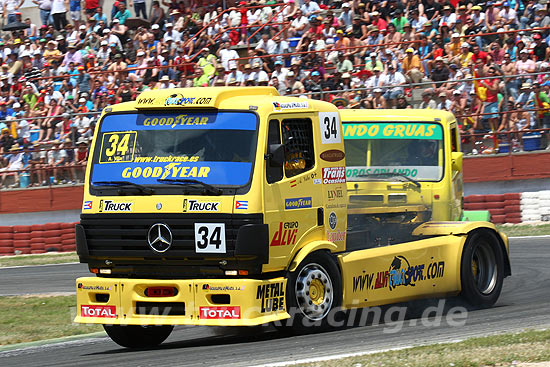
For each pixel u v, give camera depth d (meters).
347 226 25.28
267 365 17.64
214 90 22.44
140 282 22.00
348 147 30.16
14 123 58.50
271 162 21.42
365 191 29.39
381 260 24.44
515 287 31.70
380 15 58.66
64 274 42.66
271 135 21.86
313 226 22.83
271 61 59.38
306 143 23.02
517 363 16.56
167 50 63.50
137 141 22.58
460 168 30.16
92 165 22.91
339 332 22.50
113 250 22.28
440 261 26.30
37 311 31.31
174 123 22.41
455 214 30.58
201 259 21.58
